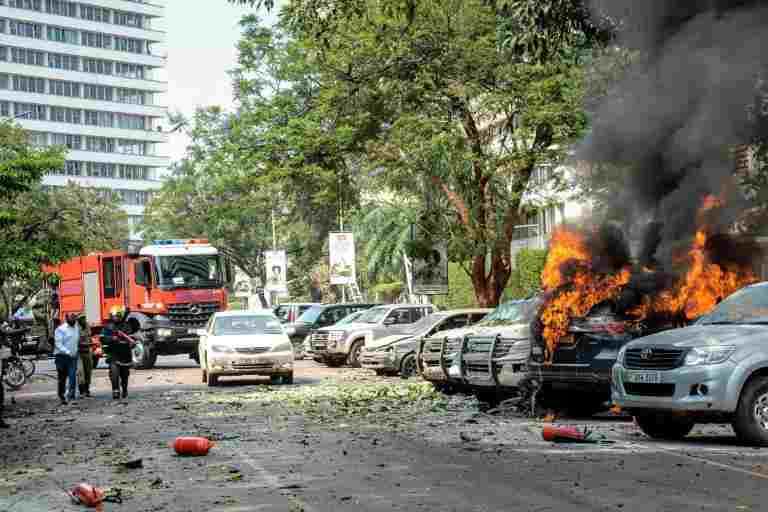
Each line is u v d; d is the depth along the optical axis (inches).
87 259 1588.3
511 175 1266.0
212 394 952.3
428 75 1222.9
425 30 1206.9
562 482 396.8
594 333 616.4
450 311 1122.0
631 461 450.9
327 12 868.0
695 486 381.4
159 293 1453.0
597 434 563.5
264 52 1393.9
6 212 1088.8
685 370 499.5
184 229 2773.1
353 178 1359.5
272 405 807.7
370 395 852.6
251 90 1413.6
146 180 7116.1
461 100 1235.9
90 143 6875.0
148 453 532.1
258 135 1369.3
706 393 494.3
